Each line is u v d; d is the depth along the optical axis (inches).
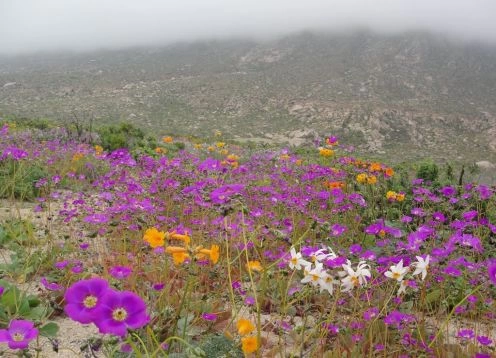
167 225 189.9
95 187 274.7
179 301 126.2
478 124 5007.4
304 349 116.7
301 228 200.4
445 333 134.1
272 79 6348.4
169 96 5285.4
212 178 237.1
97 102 4894.2
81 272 142.7
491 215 232.8
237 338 109.9
